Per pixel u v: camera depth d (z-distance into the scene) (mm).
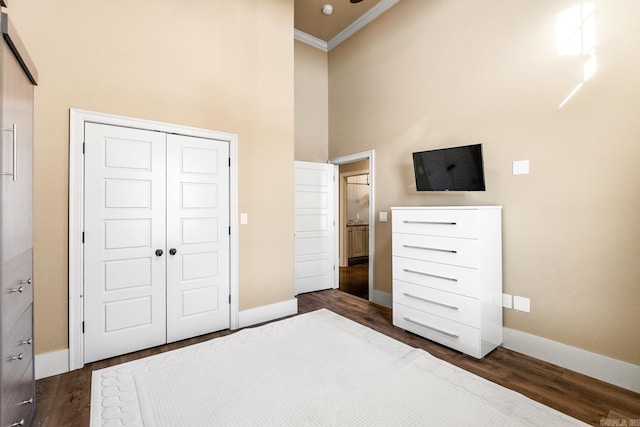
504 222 2619
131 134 2465
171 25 2654
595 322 2125
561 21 2287
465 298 2424
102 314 2338
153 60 2559
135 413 1710
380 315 3387
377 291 3850
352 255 6855
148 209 2541
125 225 2438
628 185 1994
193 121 2758
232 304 2975
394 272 3006
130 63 2449
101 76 2324
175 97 2664
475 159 2635
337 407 1760
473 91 2859
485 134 2762
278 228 3314
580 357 2178
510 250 2580
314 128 4605
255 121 3148
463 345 2443
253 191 3133
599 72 2105
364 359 2324
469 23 2893
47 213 2129
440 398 1847
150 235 2549
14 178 1185
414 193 3434
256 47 3166
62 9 2182
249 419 1659
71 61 2211
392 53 3699
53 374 2125
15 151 1183
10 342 1143
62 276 2180
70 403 1812
